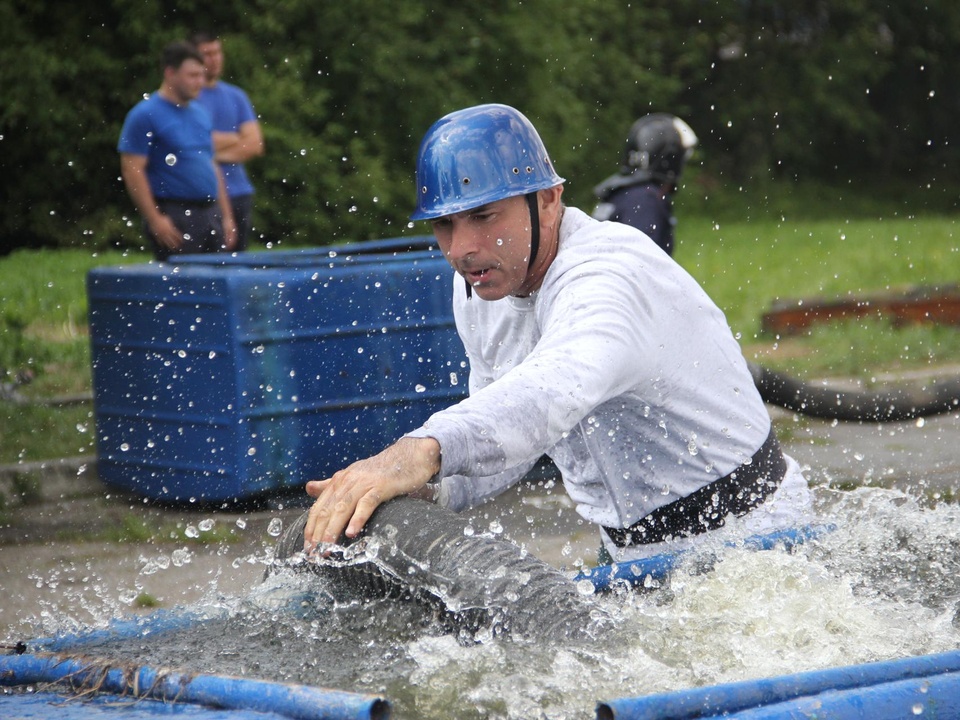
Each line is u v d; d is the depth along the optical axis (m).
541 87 46.56
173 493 12.34
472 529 4.88
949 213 60.62
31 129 38.03
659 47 62.78
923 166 68.38
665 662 4.30
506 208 5.37
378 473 4.75
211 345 11.88
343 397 12.16
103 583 9.75
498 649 4.36
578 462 5.98
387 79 42.72
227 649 4.51
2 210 37.84
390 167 42.81
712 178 63.06
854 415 11.52
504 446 4.70
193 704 3.76
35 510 12.13
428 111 43.53
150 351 12.36
